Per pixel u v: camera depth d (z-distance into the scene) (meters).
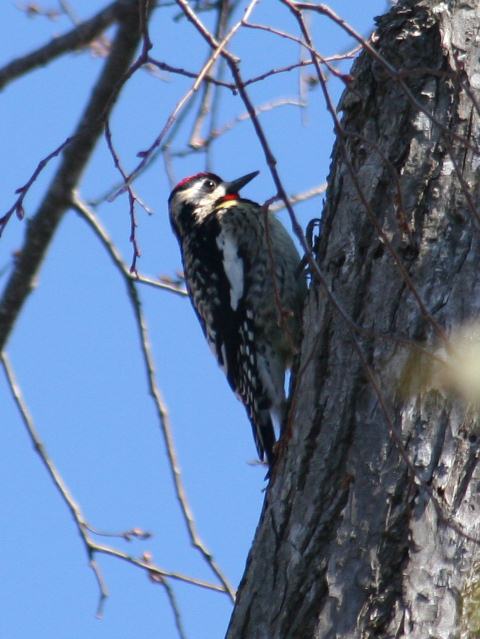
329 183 8.78
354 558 7.18
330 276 8.14
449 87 8.20
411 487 7.20
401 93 8.29
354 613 7.05
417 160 8.07
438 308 7.58
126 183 6.48
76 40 8.28
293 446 7.82
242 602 7.60
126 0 8.02
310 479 7.55
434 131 8.12
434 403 7.34
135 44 8.10
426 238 7.83
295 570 7.35
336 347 7.80
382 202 8.09
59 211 8.61
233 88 6.62
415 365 7.41
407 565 7.07
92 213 9.71
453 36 8.38
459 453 7.26
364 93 8.54
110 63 8.12
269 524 7.70
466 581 7.06
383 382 7.48
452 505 7.17
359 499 7.29
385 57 8.49
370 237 8.03
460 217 7.85
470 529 7.14
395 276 7.78
